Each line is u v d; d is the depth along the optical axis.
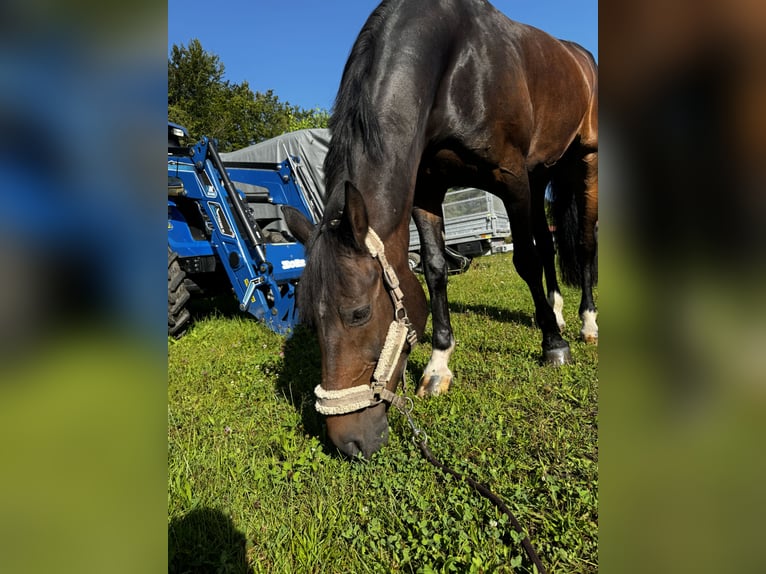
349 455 1.98
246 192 5.71
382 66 2.27
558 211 4.56
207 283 5.50
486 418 2.36
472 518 1.63
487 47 2.72
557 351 3.20
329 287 1.88
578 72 3.61
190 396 2.97
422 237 3.06
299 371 3.20
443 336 2.95
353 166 2.07
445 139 2.68
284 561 1.50
